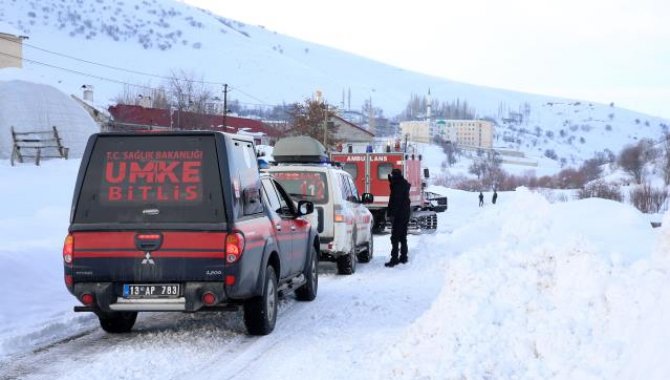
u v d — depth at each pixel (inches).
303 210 406.0
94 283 292.0
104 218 293.3
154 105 3240.7
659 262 216.8
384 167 996.6
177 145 296.5
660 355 167.2
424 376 229.1
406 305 400.5
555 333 222.2
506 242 299.6
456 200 2618.1
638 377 171.5
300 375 255.4
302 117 2591.0
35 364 270.1
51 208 772.0
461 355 233.6
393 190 600.4
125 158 297.0
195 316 372.5
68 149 1579.7
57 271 420.8
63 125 1656.0
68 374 256.1
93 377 252.8
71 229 293.0
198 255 287.1
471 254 276.5
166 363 273.4
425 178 1131.3
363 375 249.6
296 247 389.1
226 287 288.0
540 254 259.8
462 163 6254.9
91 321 353.7
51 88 1656.0
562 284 241.9
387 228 1076.5
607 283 226.5
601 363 197.2
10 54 2353.6
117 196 294.4
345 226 528.1
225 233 288.4
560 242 290.2
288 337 321.7
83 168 297.4
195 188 292.2
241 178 307.9
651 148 3132.4
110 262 289.4
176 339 316.8
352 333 327.9
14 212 876.6
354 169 1002.7
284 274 366.9
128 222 291.6
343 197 553.0
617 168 3779.5
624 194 2539.4
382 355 265.9
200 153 295.1
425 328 262.1
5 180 1171.9
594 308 223.8
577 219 437.1
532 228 323.9
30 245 470.3
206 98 3193.9
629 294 215.3
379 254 716.0
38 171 1342.3
